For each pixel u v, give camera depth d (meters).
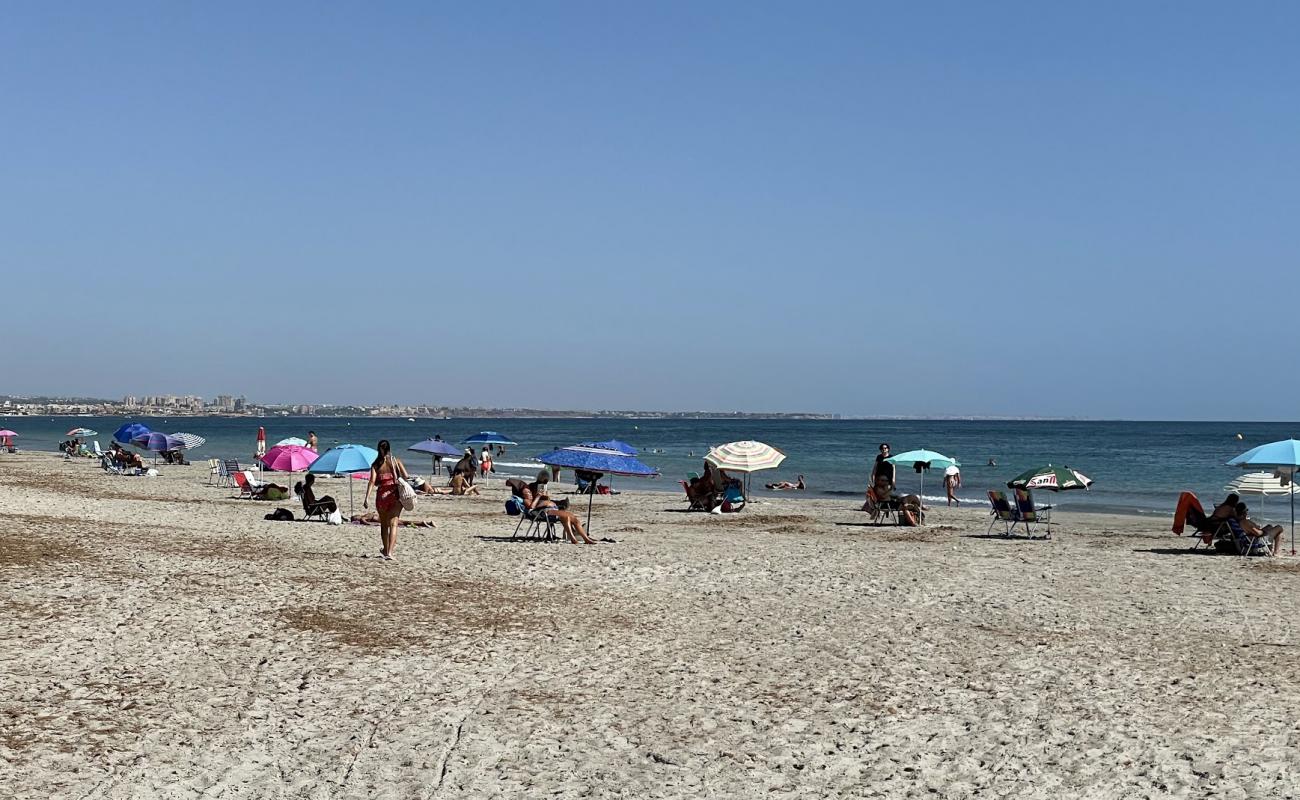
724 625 12.27
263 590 13.58
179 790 6.76
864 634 11.84
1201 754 7.66
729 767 7.39
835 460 65.12
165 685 9.06
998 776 7.25
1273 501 33.78
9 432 64.12
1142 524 26.06
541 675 9.79
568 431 163.50
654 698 9.09
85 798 6.55
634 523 25.00
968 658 10.68
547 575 15.90
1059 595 14.60
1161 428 199.38
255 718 8.27
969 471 55.19
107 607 12.04
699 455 69.94
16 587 12.95
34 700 8.47
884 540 21.64
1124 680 9.79
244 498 31.17
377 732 8.04
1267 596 14.62
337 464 22.95
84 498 28.38
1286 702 9.01
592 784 7.04
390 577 15.21
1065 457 71.69
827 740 8.00
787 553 18.98
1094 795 6.89
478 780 7.08
